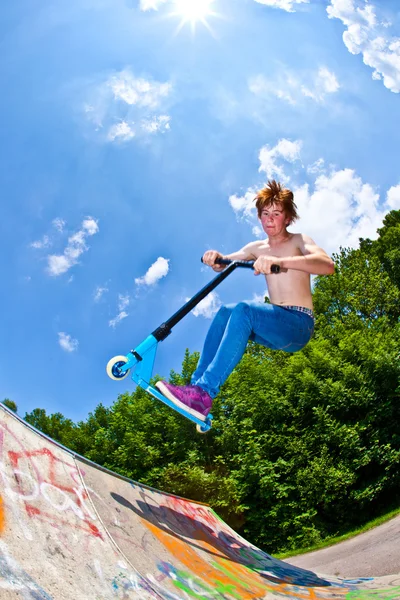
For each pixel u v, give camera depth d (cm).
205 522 349
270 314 291
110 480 286
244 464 1227
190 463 1249
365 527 970
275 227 316
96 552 198
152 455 1308
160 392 280
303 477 1171
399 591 278
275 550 1104
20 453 221
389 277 2384
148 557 226
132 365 281
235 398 1461
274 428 1360
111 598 172
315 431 1277
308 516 1102
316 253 297
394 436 1224
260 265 282
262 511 1162
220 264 341
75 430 1891
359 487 1198
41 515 191
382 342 1490
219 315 312
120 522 242
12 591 132
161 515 296
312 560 811
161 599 192
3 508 173
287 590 273
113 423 1518
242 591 244
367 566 578
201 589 223
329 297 2155
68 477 243
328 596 272
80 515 217
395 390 1286
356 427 1262
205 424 287
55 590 150
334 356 1533
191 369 1630
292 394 1413
